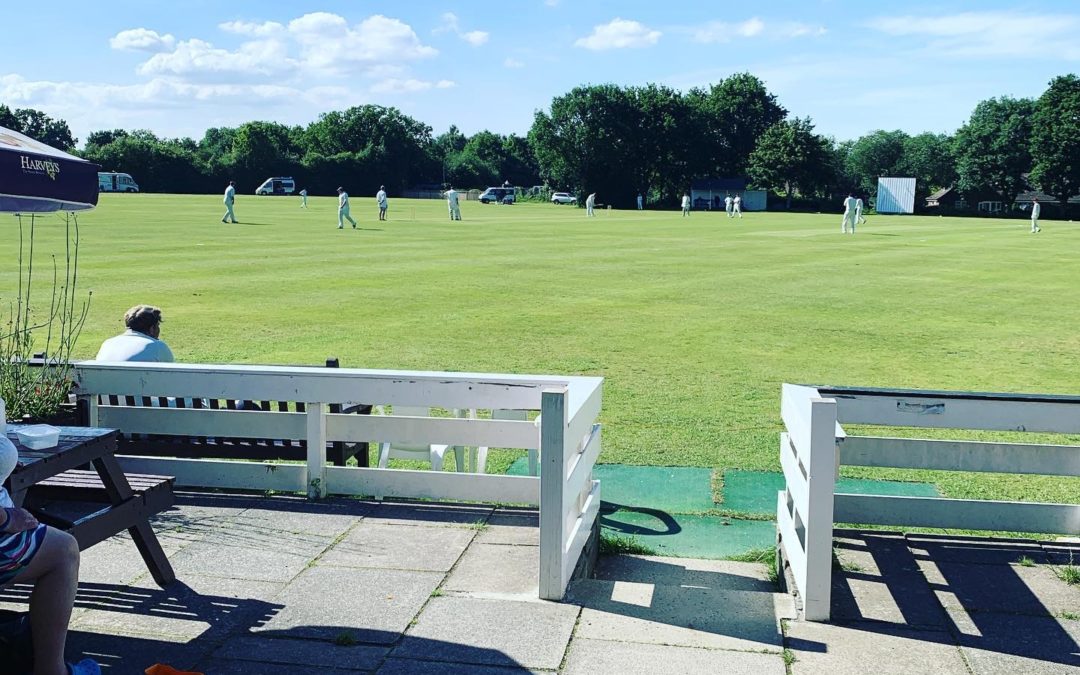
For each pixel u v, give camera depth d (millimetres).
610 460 8359
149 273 22234
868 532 5871
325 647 4188
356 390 5984
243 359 12297
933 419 5609
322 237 36062
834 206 106375
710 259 29469
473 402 5859
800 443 4812
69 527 4227
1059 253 34469
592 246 34375
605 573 5723
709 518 6992
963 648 4254
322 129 137875
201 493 6387
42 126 150375
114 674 3934
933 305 18984
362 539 5574
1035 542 5684
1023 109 107625
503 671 3969
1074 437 9328
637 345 13938
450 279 22219
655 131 112812
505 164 157500
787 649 4207
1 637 3715
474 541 5559
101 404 6918
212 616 4508
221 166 115812
